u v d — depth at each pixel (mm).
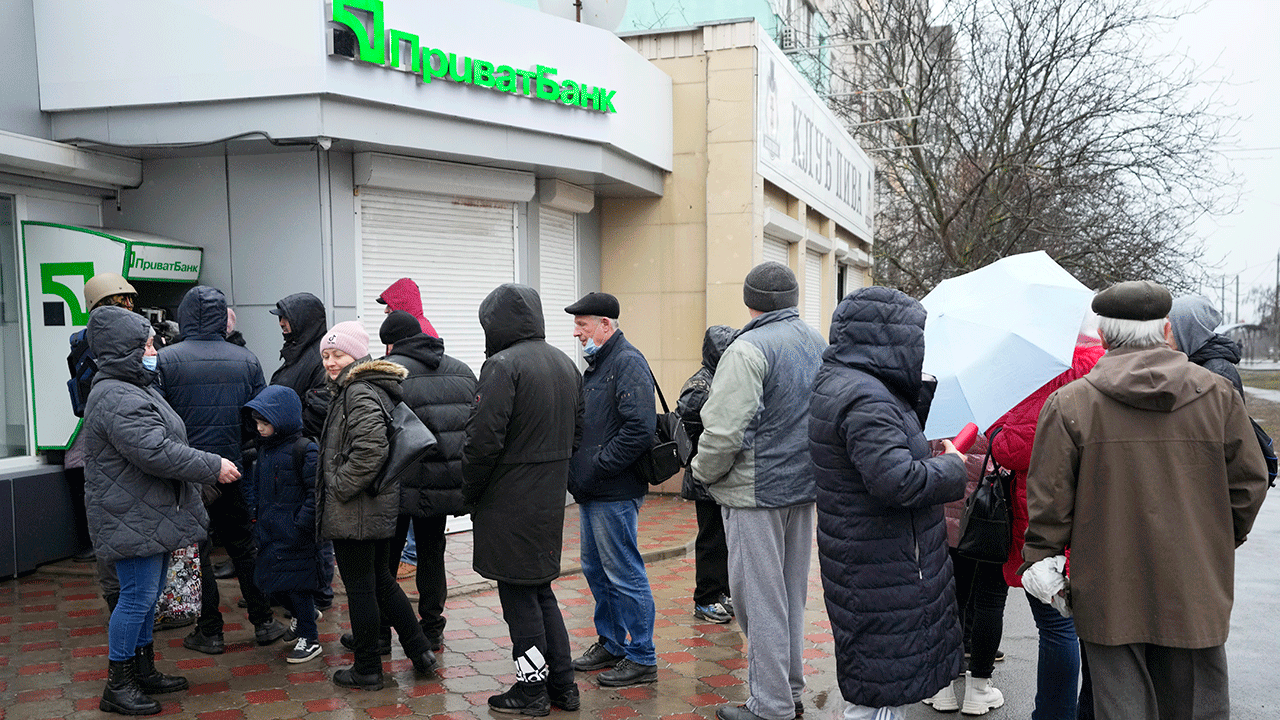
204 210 7090
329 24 6242
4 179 6344
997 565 4086
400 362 4730
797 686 4090
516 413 3916
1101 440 2924
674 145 9766
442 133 7078
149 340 4156
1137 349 2998
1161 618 2844
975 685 4207
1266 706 4387
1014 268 4031
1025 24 18641
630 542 4504
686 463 4574
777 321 3938
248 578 5004
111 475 3943
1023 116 19234
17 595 5875
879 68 20234
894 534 3059
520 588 4012
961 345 3883
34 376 6504
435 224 7660
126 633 4012
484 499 3980
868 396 3029
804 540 4012
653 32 9750
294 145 6727
